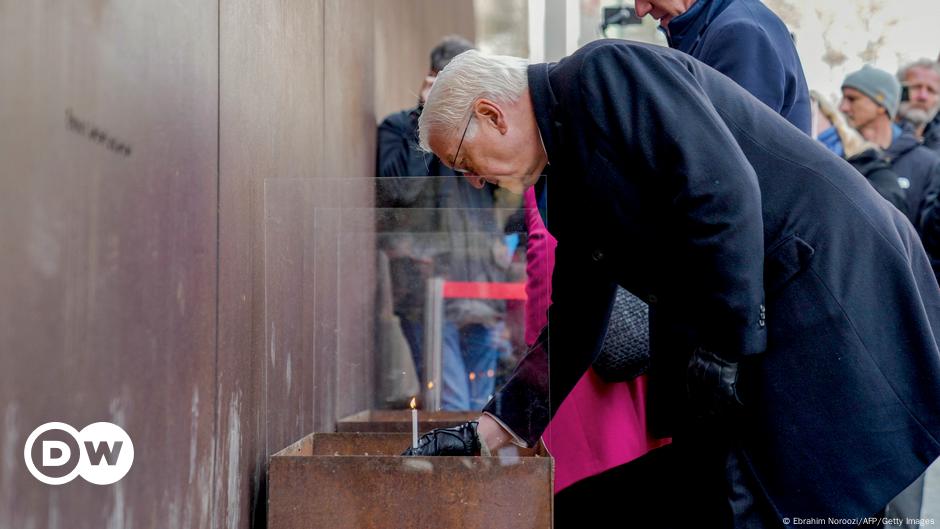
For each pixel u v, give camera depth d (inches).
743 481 74.4
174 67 58.1
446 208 89.4
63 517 44.4
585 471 98.2
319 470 69.8
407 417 97.6
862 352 71.1
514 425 78.5
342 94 117.5
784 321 72.4
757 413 73.4
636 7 108.8
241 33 72.2
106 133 48.8
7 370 39.6
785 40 99.9
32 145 41.4
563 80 73.4
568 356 88.5
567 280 86.8
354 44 127.0
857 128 155.8
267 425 77.7
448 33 236.4
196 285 62.0
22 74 40.6
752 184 68.8
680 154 68.4
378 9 153.2
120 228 50.4
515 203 88.6
